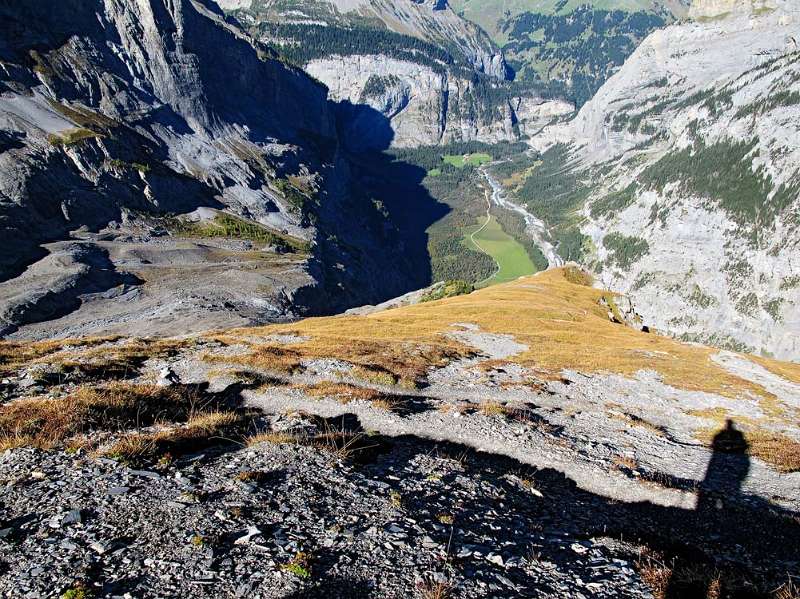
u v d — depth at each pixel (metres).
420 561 12.08
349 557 11.90
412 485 17.84
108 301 151.00
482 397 36.72
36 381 27.58
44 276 151.25
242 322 137.62
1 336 120.06
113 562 10.80
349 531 13.06
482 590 11.16
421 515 15.06
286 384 32.41
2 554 10.84
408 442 24.66
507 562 12.83
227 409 26.14
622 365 50.25
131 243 199.38
